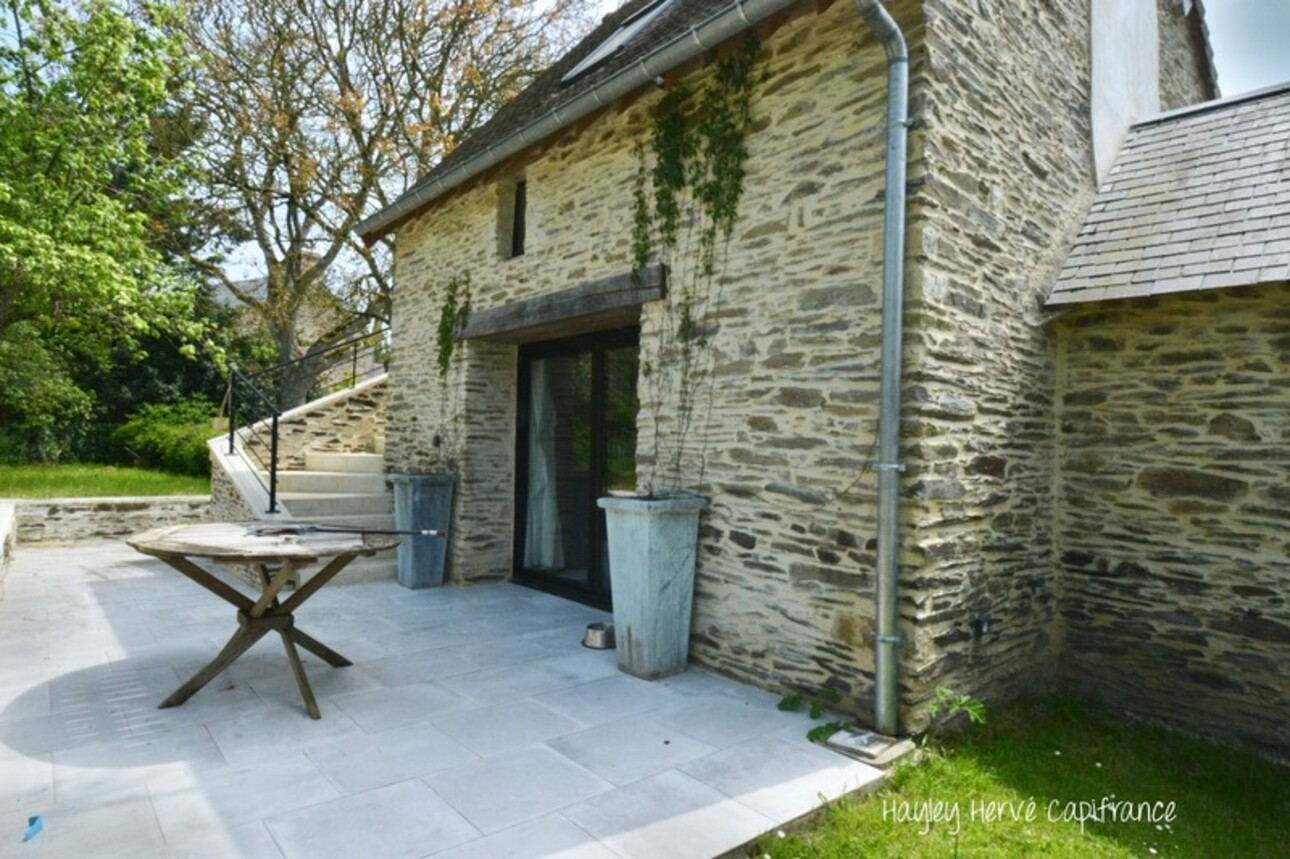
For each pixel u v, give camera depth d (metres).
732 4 3.43
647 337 4.73
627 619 4.21
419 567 6.52
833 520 3.64
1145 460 4.19
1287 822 3.04
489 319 6.27
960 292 3.63
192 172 10.26
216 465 8.59
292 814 2.54
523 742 3.21
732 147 4.23
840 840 2.56
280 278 13.34
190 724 3.34
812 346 3.78
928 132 3.41
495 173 5.95
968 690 3.70
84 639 4.71
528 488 6.88
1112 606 4.28
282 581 3.47
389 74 12.31
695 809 2.63
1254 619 3.80
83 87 8.59
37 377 12.38
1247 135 4.58
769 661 3.92
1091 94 5.01
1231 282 3.66
